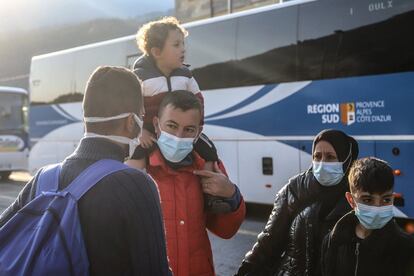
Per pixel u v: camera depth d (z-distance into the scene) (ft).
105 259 5.47
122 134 6.26
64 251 5.37
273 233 9.52
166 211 8.34
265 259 9.62
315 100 26.43
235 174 30.22
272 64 28.35
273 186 28.43
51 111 44.37
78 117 41.68
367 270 7.75
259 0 70.38
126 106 6.18
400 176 23.18
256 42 29.09
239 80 29.89
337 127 25.46
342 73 25.35
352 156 9.28
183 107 8.14
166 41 9.62
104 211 5.55
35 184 6.15
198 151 8.99
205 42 31.55
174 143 8.16
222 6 79.36
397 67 23.47
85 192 5.66
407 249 7.66
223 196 8.38
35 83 46.11
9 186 52.90
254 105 29.19
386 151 23.66
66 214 5.54
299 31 27.20
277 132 28.09
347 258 7.89
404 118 23.15
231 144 30.40
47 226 5.50
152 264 5.63
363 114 24.50
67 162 6.11
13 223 5.68
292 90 27.43
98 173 5.77
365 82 24.49
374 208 7.64
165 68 9.81
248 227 28.02
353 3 25.16
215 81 31.09
